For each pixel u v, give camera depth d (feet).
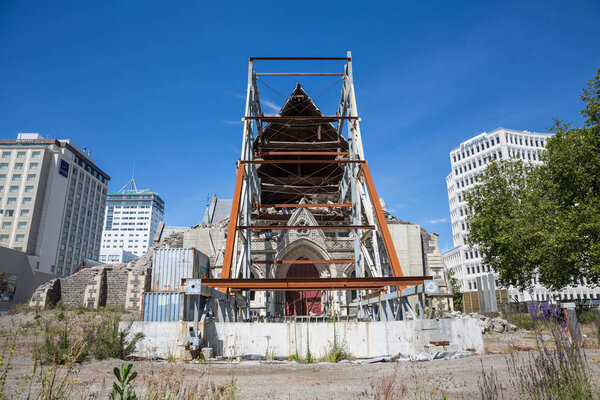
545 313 21.33
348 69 98.37
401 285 56.49
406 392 25.41
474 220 117.39
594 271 82.28
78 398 22.86
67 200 346.33
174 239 138.41
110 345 41.16
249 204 91.09
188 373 33.60
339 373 34.37
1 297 196.03
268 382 29.76
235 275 74.64
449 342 46.11
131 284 127.54
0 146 317.22
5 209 303.89
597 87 90.94
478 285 106.93
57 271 328.29
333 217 123.24
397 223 138.31
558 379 18.97
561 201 99.81
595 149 91.30
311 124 119.55
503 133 346.95
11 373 31.68
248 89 94.22
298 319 91.09
